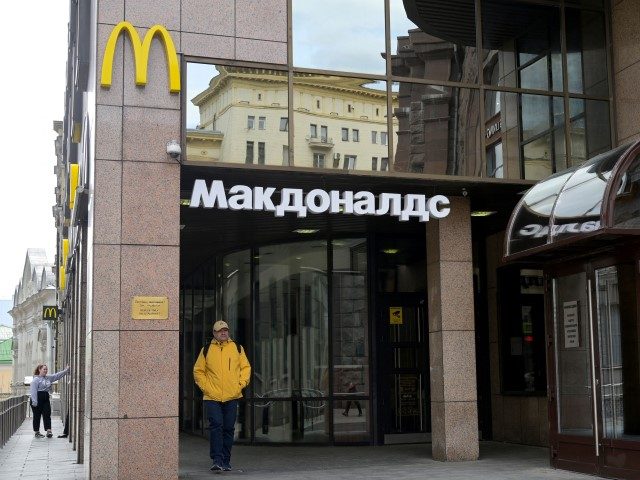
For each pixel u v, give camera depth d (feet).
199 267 63.31
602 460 33.83
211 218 44.88
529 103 40.55
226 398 37.86
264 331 51.98
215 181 35.47
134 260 34.42
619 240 32.65
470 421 40.16
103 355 33.60
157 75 35.60
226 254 56.03
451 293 40.70
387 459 41.65
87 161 43.65
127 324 33.99
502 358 50.26
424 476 34.99
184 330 68.28
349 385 49.26
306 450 46.75
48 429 70.08
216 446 37.73
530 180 39.83
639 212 31.30
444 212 39.14
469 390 40.29
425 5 39.86
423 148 38.65
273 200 39.86
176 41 36.06
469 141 39.32
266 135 36.58
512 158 39.86
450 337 40.40
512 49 40.75
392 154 38.19
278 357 51.16
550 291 37.93
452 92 39.50
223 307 55.88
